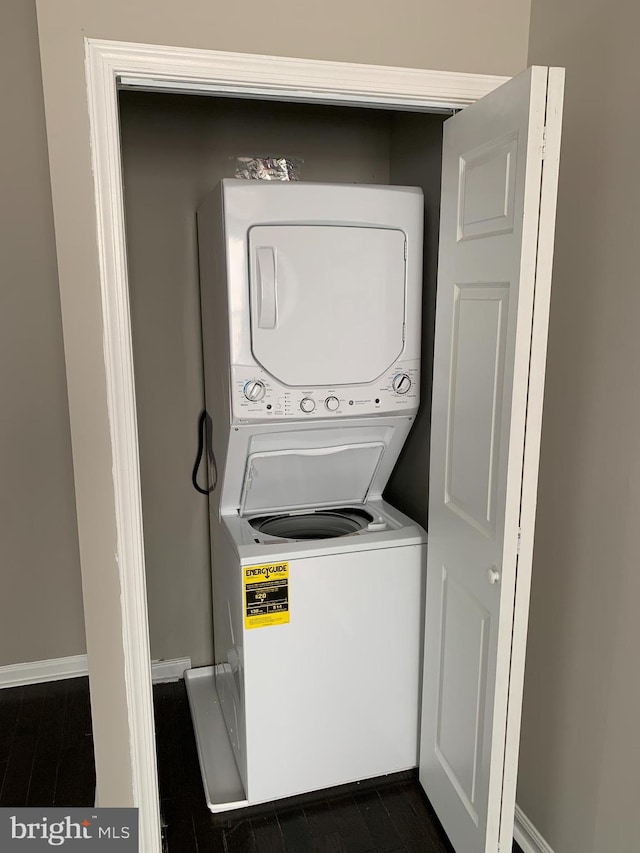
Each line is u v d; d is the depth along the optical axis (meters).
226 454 2.07
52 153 1.42
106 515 1.60
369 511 2.30
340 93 1.59
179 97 2.32
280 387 1.95
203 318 2.40
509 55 1.68
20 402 2.56
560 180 1.64
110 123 1.44
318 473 2.23
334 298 1.96
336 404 2.00
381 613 2.06
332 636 2.03
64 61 1.40
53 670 2.79
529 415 1.42
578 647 1.66
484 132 1.51
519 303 1.37
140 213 2.37
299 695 2.03
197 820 2.04
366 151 2.53
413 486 2.40
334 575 1.99
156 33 1.44
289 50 1.52
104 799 1.76
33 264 2.47
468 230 1.62
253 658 1.96
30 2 2.30
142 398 2.50
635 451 1.44
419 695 2.16
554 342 1.69
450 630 1.84
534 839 1.88
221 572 2.33
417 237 2.02
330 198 1.91
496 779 1.59
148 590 2.66
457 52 1.64
